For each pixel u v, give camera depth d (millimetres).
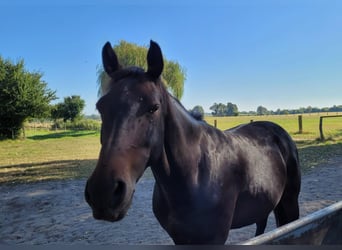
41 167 10641
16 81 24797
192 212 1791
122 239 4094
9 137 24984
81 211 5445
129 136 1458
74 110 42406
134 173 1460
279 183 2467
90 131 34438
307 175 7438
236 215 2105
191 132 1857
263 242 1100
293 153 2824
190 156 1797
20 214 5477
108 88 1646
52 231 4555
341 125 27297
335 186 6191
